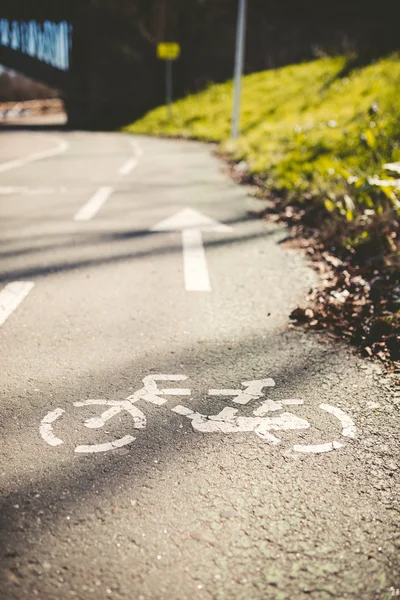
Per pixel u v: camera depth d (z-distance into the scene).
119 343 3.15
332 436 2.32
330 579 1.58
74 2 29.75
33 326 3.35
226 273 4.48
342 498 1.93
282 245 5.38
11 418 2.36
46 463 2.07
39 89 51.38
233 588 1.53
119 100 31.39
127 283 4.18
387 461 2.15
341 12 26.81
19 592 1.50
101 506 1.85
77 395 2.57
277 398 2.61
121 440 2.23
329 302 3.79
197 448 2.20
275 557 1.65
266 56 29.20
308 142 10.52
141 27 30.08
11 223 6.17
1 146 16.75
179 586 1.54
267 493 1.94
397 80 14.64
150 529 1.75
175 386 2.69
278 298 3.95
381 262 4.54
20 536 1.70
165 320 3.50
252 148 12.83
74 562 1.61
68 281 4.19
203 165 12.17
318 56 26.45
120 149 16.16
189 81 31.03
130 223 6.25
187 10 29.73
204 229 5.99
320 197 6.75
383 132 8.48
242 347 3.15
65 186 8.92
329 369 2.91
